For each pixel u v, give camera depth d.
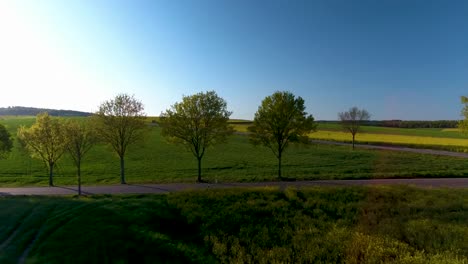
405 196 21.31
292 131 33.62
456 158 43.53
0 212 18.86
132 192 25.88
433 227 15.46
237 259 13.55
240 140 67.12
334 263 12.78
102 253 13.44
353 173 33.81
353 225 16.89
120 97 33.28
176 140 33.19
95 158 47.09
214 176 33.94
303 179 30.88
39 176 36.00
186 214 19.16
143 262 13.20
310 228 16.55
